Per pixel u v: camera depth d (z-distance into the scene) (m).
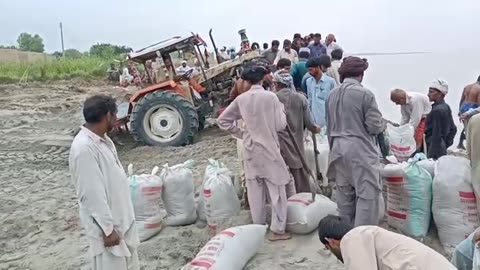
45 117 15.20
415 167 4.95
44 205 7.23
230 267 4.37
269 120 5.08
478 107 5.61
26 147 11.00
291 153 5.52
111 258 3.73
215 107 11.54
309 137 6.34
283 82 5.56
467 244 3.71
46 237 6.11
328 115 4.94
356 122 4.71
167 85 10.64
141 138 10.35
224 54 14.19
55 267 5.27
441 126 6.17
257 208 5.22
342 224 2.95
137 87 14.15
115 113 3.79
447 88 6.23
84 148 3.58
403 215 4.99
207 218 5.50
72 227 6.33
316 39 13.05
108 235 3.65
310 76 7.37
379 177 4.74
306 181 5.63
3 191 8.08
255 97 5.09
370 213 4.71
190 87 10.88
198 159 9.06
